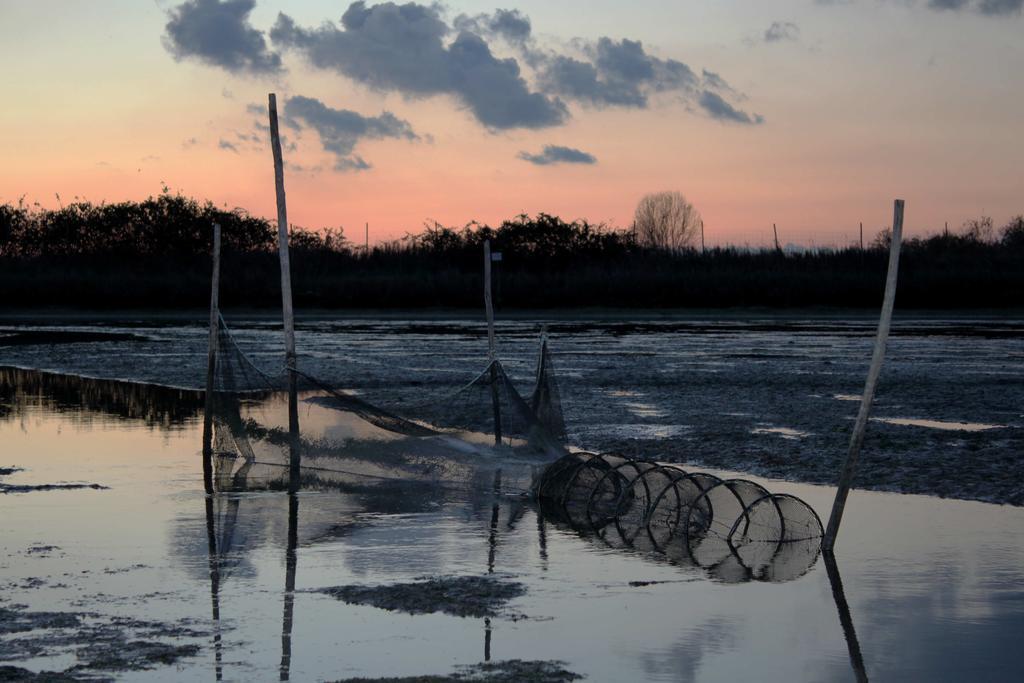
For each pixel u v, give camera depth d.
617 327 61.53
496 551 11.84
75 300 75.19
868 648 8.78
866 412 11.64
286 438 17.25
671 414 23.12
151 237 91.06
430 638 8.93
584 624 9.32
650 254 91.62
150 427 21.73
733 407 24.36
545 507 14.07
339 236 92.06
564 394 27.05
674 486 13.20
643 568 11.16
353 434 17.16
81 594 10.09
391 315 73.69
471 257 89.12
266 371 32.91
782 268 84.62
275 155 17.36
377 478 16.20
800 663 8.45
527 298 78.25
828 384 29.48
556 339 50.12
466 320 69.19
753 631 9.18
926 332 55.75
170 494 14.95
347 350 42.22
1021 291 77.62
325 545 12.03
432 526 13.02
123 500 14.52
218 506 14.14
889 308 11.54
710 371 33.50
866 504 14.15
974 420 22.14
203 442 18.55
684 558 11.56
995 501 14.25
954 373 32.69
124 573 10.83
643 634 9.09
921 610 9.75
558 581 10.63
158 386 29.94
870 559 11.45
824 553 11.70
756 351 42.34
